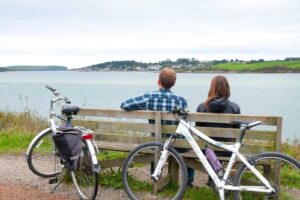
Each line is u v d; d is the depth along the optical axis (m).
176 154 5.61
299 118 27.98
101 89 75.00
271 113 31.30
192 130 5.59
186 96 52.16
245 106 37.94
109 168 6.80
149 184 6.25
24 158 8.18
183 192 5.53
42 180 6.75
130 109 6.29
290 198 6.03
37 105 30.61
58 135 5.71
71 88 80.81
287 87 94.69
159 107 6.24
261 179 5.23
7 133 10.45
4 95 49.53
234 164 5.97
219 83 6.15
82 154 5.73
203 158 5.45
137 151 5.79
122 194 6.13
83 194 5.92
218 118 5.84
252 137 5.75
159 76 6.39
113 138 6.47
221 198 5.28
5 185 6.48
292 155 9.38
